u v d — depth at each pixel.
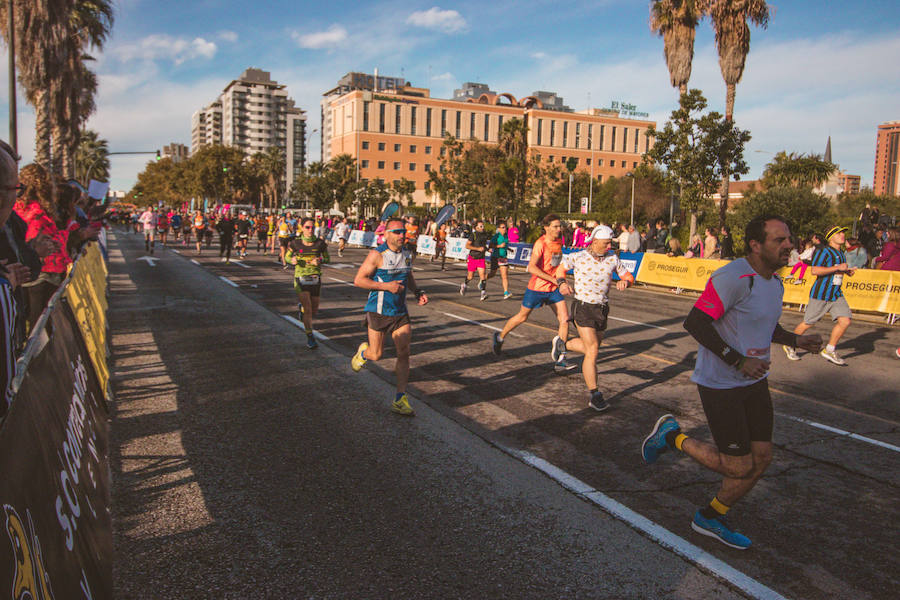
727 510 3.41
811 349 3.34
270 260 23.62
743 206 34.56
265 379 6.62
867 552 3.36
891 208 50.12
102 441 4.03
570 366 7.52
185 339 8.66
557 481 4.16
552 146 118.31
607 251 5.89
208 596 2.81
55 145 26.88
